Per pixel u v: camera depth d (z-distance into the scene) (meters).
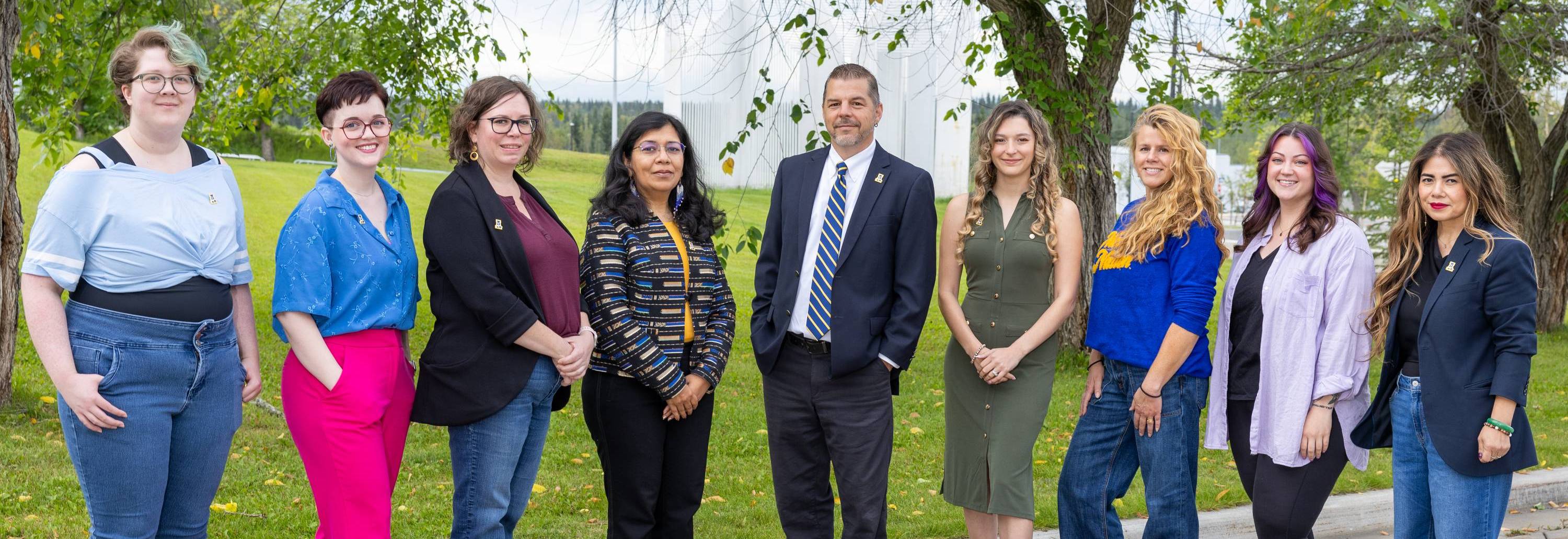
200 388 2.61
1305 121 11.72
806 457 3.37
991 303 3.35
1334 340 3.06
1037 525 4.30
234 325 2.74
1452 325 2.83
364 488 2.72
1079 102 8.09
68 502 4.27
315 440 2.72
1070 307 3.32
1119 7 8.00
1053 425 6.77
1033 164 3.33
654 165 3.14
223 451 2.71
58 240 2.38
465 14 9.20
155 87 2.45
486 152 2.92
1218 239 3.17
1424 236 2.99
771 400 3.38
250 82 8.73
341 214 2.73
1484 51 10.08
